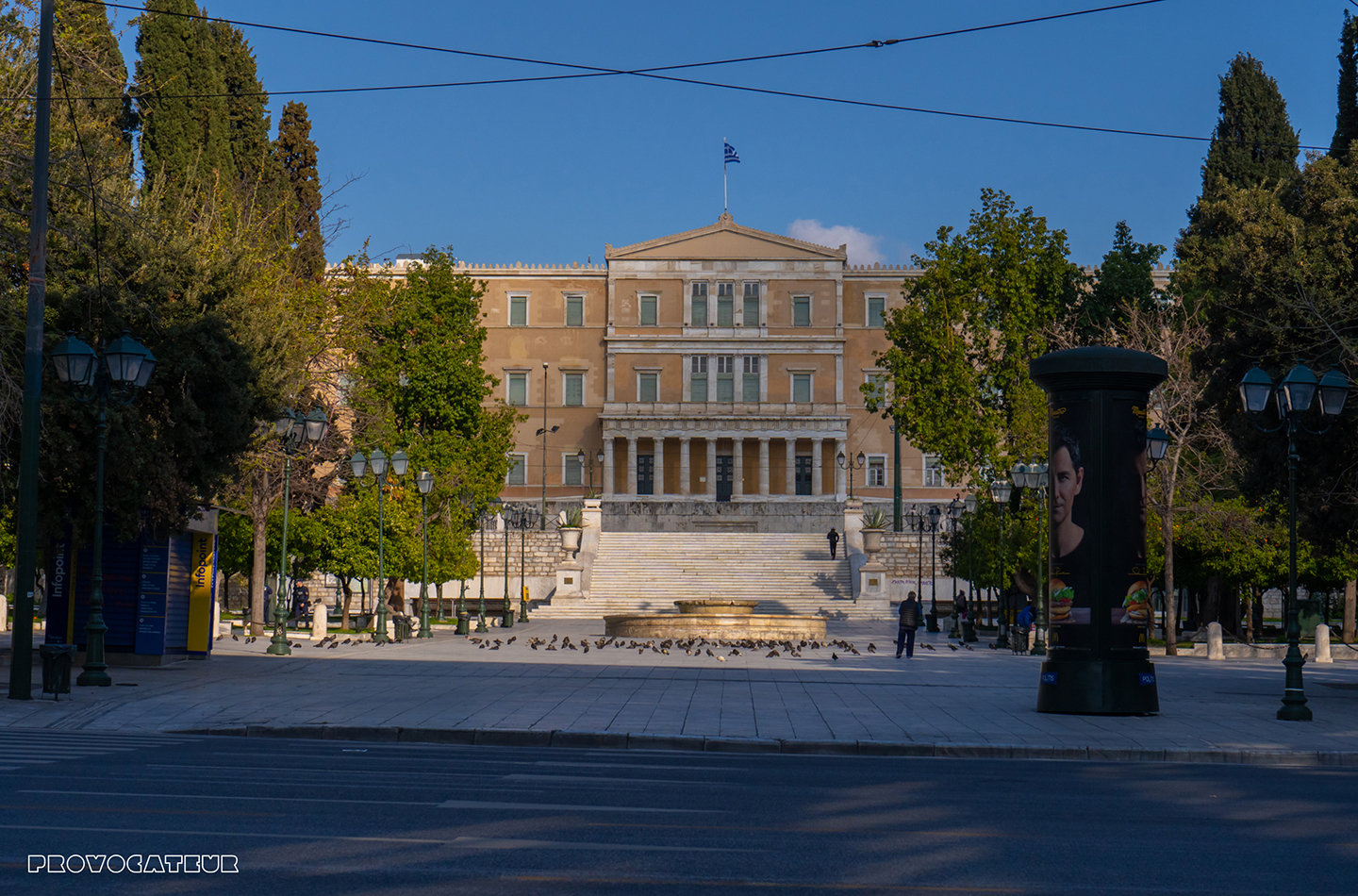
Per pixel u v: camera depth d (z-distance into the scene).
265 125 52.59
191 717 17.19
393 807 9.57
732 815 9.57
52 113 24.19
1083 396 19.55
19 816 8.85
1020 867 7.75
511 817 9.23
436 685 22.53
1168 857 8.16
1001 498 41.97
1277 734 16.91
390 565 42.97
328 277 42.66
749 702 20.22
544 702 19.61
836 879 7.28
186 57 48.75
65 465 23.16
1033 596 48.44
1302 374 20.22
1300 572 44.38
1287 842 8.80
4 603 43.41
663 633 42.47
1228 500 44.16
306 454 39.16
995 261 48.41
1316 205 26.23
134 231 24.95
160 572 25.92
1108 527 19.28
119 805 9.38
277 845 7.92
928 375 48.62
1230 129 63.41
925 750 15.12
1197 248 58.50
